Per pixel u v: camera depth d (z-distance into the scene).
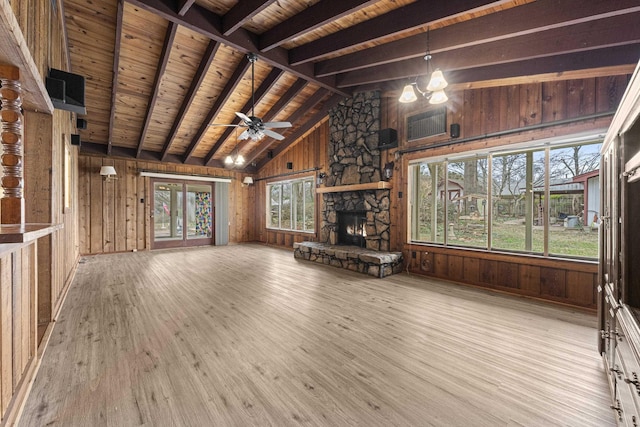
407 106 5.20
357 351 2.37
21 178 1.74
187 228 8.47
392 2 3.10
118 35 3.63
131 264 5.85
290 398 1.78
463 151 4.45
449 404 1.74
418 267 5.04
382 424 1.58
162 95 5.46
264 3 3.10
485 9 2.70
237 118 6.59
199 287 4.21
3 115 1.67
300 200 7.98
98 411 1.66
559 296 3.57
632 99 1.31
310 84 5.75
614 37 2.65
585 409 1.68
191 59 4.68
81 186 6.77
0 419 1.42
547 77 3.48
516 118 3.92
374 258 4.88
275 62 4.25
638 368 1.16
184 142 7.46
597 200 3.49
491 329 2.80
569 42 2.89
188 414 1.64
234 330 2.76
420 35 3.54
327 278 4.77
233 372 2.06
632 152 1.52
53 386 1.88
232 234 9.34
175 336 2.62
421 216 5.34
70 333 2.66
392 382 1.95
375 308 3.38
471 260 4.38
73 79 2.88
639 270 1.52
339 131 6.26
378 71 4.59
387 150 5.49
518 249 4.14
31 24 1.95
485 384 1.93
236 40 3.77
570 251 3.68
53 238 2.88
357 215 6.11
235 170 9.29
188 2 3.06
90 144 6.79
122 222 7.34
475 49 3.55
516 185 4.19
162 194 8.01
